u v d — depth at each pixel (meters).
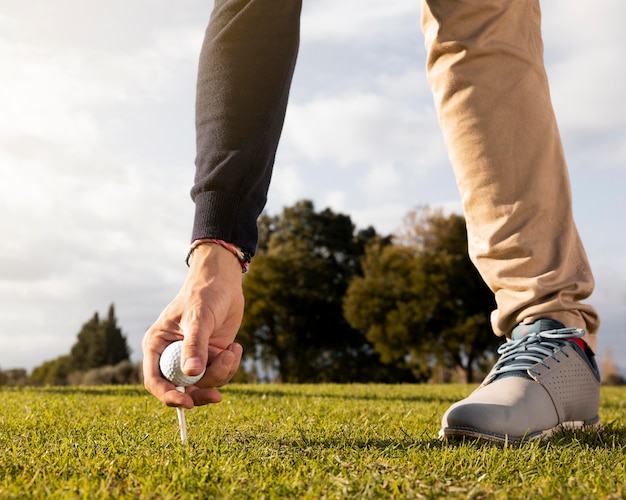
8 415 2.36
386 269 27.81
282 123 1.48
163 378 1.21
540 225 1.78
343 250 35.25
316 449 1.41
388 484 1.07
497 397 1.67
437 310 25.75
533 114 1.79
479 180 1.81
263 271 30.88
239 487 1.03
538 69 1.83
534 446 1.43
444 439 1.63
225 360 1.23
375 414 2.54
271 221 35.81
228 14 1.46
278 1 1.45
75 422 2.03
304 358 30.94
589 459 1.33
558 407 1.72
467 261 26.11
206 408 2.65
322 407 2.92
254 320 30.41
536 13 1.89
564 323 1.78
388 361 26.88
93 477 1.10
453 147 1.86
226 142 1.38
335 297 31.67
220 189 1.35
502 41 1.80
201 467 1.16
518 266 1.77
